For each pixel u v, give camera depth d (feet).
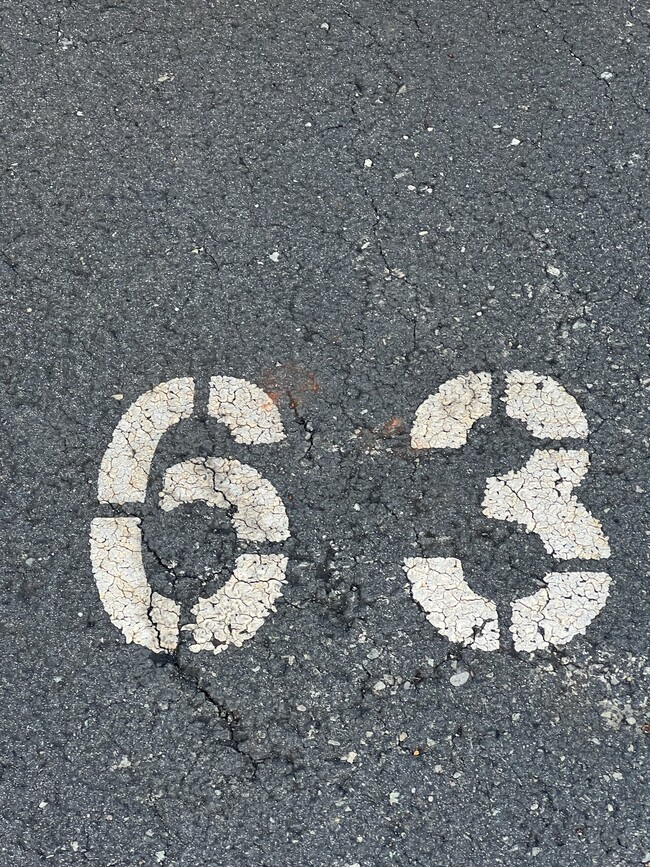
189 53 4.66
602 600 4.10
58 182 4.52
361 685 4.04
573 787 3.96
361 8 4.70
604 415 4.26
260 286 4.40
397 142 4.54
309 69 4.63
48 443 4.26
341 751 3.99
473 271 4.40
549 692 4.03
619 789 3.96
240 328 4.36
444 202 4.47
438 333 4.34
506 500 4.19
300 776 3.98
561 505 4.18
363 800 3.96
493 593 4.11
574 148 4.54
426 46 4.66
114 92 4.62
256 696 4.04
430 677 4.04
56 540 4.18
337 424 4.26
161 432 4.27
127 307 4.38
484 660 4.06
